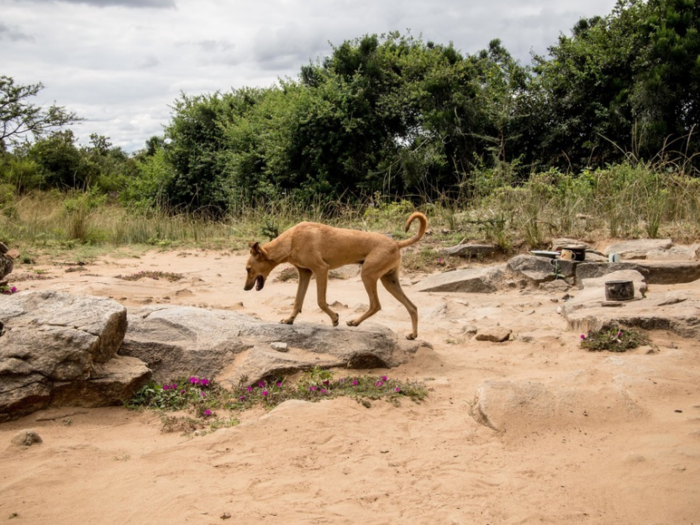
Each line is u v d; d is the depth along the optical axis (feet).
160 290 36.06
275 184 76.84
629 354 23.54
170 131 91.91
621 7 74.69
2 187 76.74
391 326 28.96
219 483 13.75
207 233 61.93
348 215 64.34
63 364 18.03
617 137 69.15
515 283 38.14
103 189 112.16
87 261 47.62
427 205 59.00
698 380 20.13
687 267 34.76
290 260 23.50
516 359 24.03
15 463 14.70
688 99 65.92
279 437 16.02
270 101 87.20
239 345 21.40
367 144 74.90
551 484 13.93
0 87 103.50
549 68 73.87
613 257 37.60
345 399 18.90
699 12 70.23
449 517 12.44
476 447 15.92
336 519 12.30
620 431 16.83
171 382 19.95
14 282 37.40
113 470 14.34
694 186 48.67
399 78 77.30
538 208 49.75
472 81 75.92
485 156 74.38
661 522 12.30
